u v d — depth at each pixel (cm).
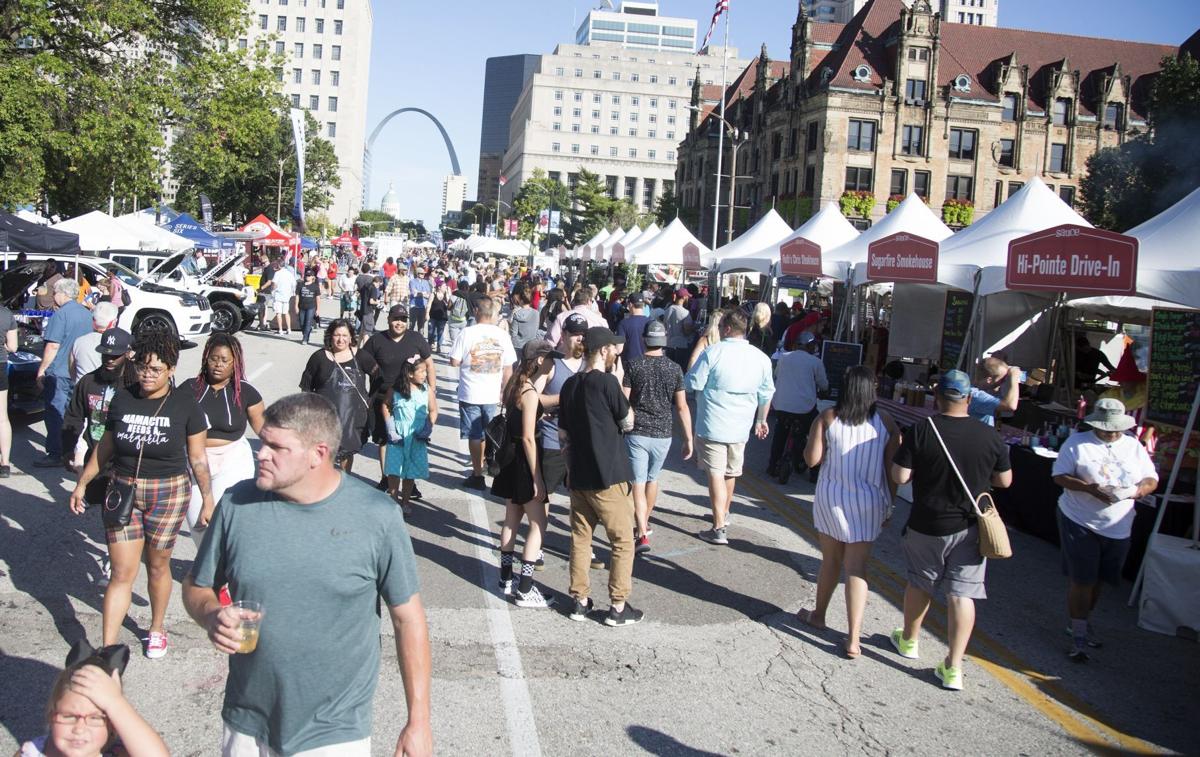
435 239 11681
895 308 1520
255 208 7100
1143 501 778
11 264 1834
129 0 2505
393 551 290
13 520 769
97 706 255
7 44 2403
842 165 5484
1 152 2292
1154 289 815
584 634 607
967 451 548
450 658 554
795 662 584
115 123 2450
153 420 505
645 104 16050
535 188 11369
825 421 608
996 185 5756
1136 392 1091
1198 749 498
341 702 285
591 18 17062
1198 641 662
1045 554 866
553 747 454
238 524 282
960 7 16738
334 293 4262
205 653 540
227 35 2866
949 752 480
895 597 725
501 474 653
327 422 283
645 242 2702
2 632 550
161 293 2028
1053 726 517
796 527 921
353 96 11925
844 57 5591
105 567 650
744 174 6800
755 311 1334
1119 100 5812
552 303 1449
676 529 882
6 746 421
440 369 1964
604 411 612
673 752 459
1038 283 873
